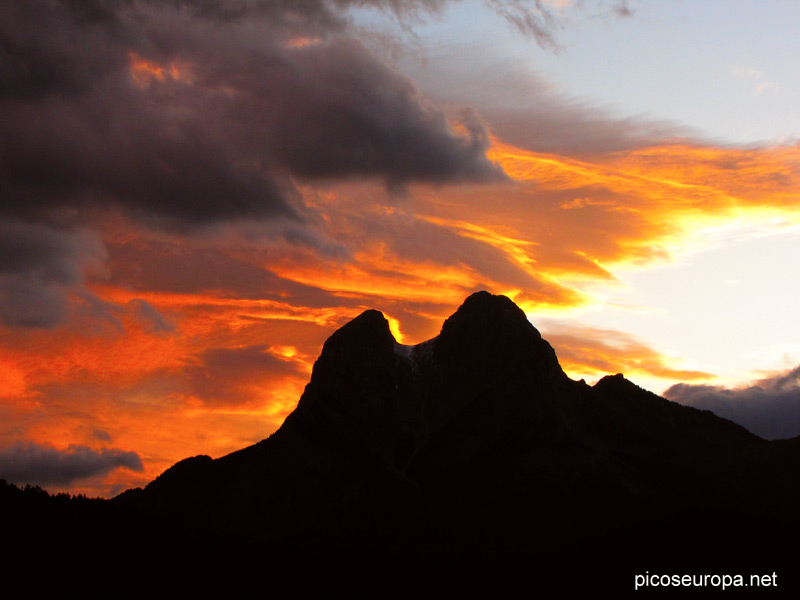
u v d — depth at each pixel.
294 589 94.75
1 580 90.69
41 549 96.06
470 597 93.19
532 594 94.00
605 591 94.88
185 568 96.81
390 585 95.38
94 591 91.50
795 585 94.19
